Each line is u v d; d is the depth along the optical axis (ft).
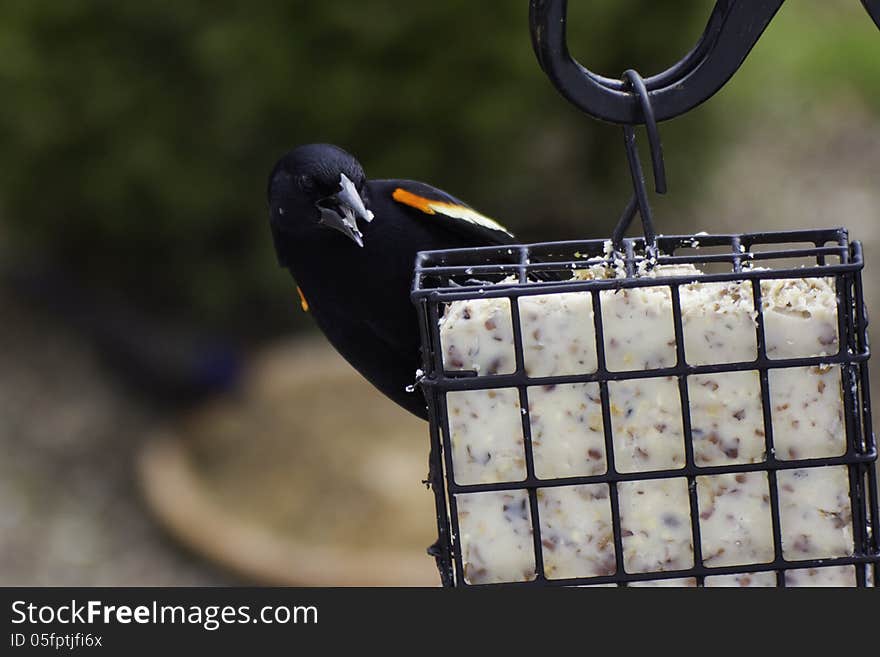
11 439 44.65
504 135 44.55
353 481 38.96
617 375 12.51
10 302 50.21
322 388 43.55
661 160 12.29
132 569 38.37
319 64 42.86
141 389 47.21
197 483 40.78
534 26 12.14
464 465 12.87
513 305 12.56
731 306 12.47
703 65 12.39
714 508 12.83
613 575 12.89
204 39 41.73
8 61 42.78
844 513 12.78
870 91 62.18
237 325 49.08
